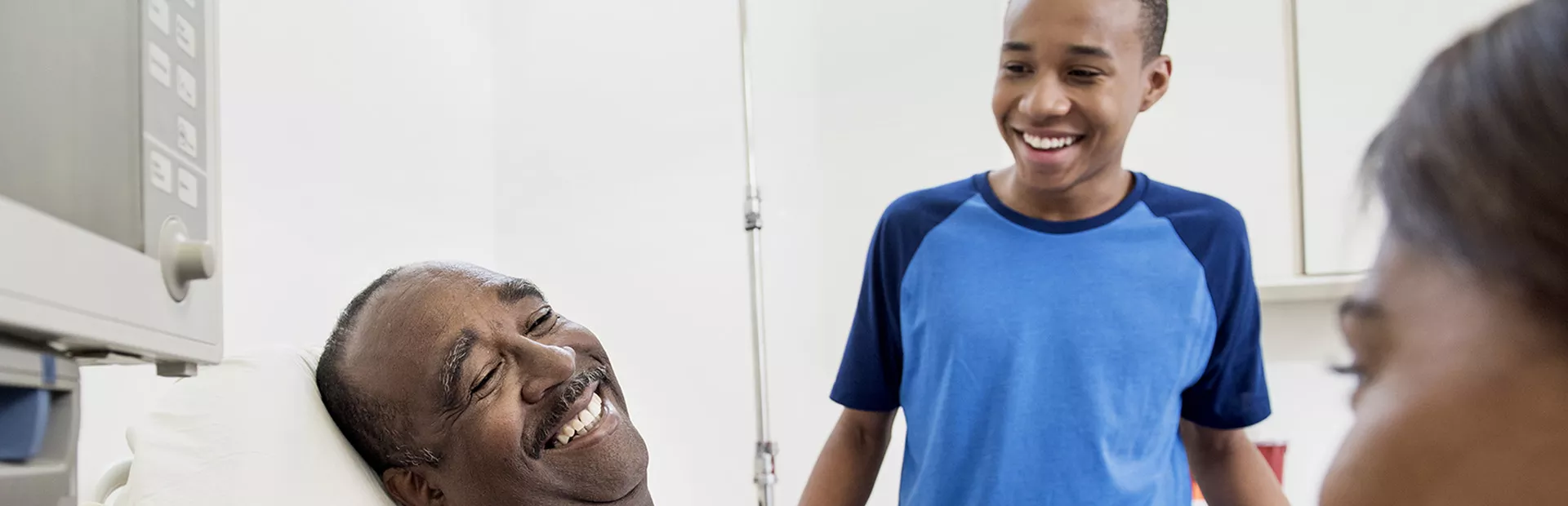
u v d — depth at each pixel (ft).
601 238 7.00
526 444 3.53
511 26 7.22
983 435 3.76
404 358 3.55
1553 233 0.75
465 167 6.88
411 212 6.18
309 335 5.08
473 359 3.52
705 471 6.72
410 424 3.55
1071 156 3.43
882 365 4.12
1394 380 0.87
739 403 6.70
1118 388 3.66
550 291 7.01
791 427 6.63
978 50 6.50
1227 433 3.90
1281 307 5.96
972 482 3.79
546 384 3.54
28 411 1.72
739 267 6.79
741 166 6.84
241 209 4.56
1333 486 0.89
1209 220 3.71
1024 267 3.76
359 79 5.66
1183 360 3.65
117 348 1.84
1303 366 5.87
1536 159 0.76
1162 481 3.73
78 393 1.91
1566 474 0.76
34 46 1.79
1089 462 3.64
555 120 7.13
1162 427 3.68
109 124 1.90
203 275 2.06
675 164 6.95
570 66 7.14
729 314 6.77
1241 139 5.73
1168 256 3.67
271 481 3.34
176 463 3.28
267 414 3.49
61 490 1.81
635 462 3.75
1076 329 3.67
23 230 1.52
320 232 5.22
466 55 7.04
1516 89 0.78
